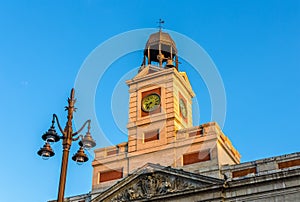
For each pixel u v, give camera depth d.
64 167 21.16
